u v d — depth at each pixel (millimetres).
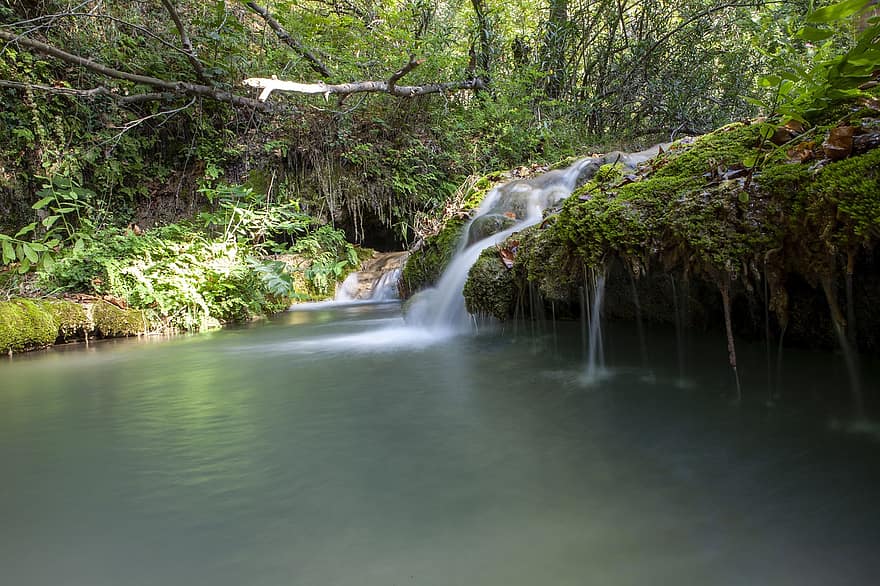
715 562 1046
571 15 9859
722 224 1888
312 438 1846
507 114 8273
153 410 2266
